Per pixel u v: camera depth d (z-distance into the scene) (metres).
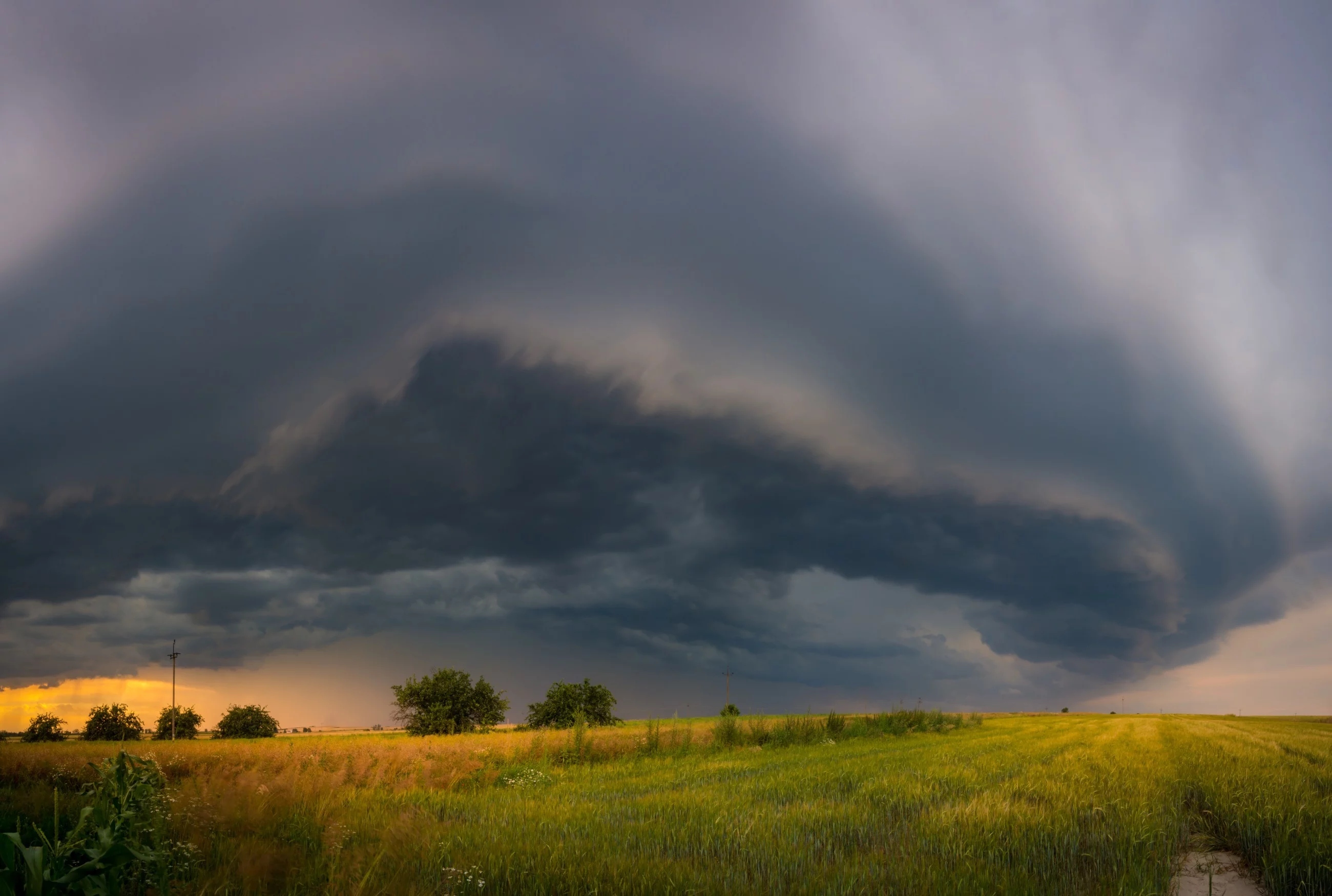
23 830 9.73
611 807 14.59
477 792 19.22
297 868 9.01
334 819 12.52
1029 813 12.62
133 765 7.36
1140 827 11.68
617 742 30.72
